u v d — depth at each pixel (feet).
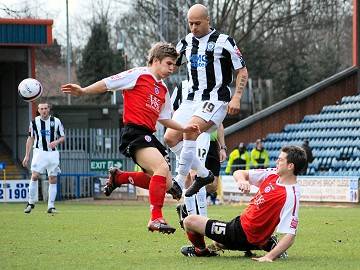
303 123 168.25
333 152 153.38
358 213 96.94
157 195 45.09
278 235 56.03
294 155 42.96
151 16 257.34
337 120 164.96
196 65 53.52
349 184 126.82
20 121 176.45
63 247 52.70
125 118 46.70
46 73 329.31
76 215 92.32
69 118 181.98
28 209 99.04
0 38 159.84
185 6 236.22
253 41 260.62
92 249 51.42
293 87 266.16
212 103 52.95
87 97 309.01
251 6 251.80
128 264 42.83
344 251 49.90
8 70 179.32
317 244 54.44
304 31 278.26
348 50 306.14
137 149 46.03
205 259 45.03
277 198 43.19
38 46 163.73
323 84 172.76
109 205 131.03
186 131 47.73
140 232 65.16
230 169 146.10
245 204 133.90
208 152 57.82
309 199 132.87
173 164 143.23
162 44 46.68
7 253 48.91
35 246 53.42
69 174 160.25
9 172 173.37
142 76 46.24
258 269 39.96
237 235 44.37
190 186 53.01
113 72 279.28
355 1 176.24
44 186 156.76
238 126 166.20
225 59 53.42
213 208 115.55
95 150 163.32
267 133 168.96
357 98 170.81
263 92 231.71
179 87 57.06
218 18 252.83
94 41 281.74
